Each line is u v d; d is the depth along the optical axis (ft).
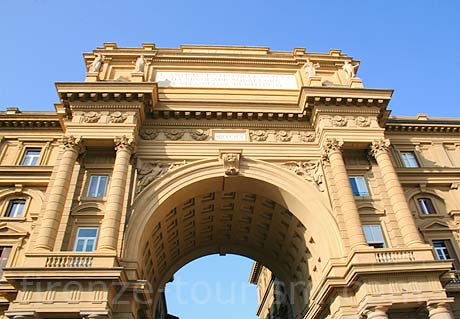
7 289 59.77
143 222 67.26
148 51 91.66
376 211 70.90
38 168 80.94
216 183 75.82
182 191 73.26
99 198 69.46
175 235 84.53
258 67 92.99
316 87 79.15
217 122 80.84
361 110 80.23
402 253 61.67
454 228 80.53
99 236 63.00
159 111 78.95
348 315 58.18
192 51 96.58
